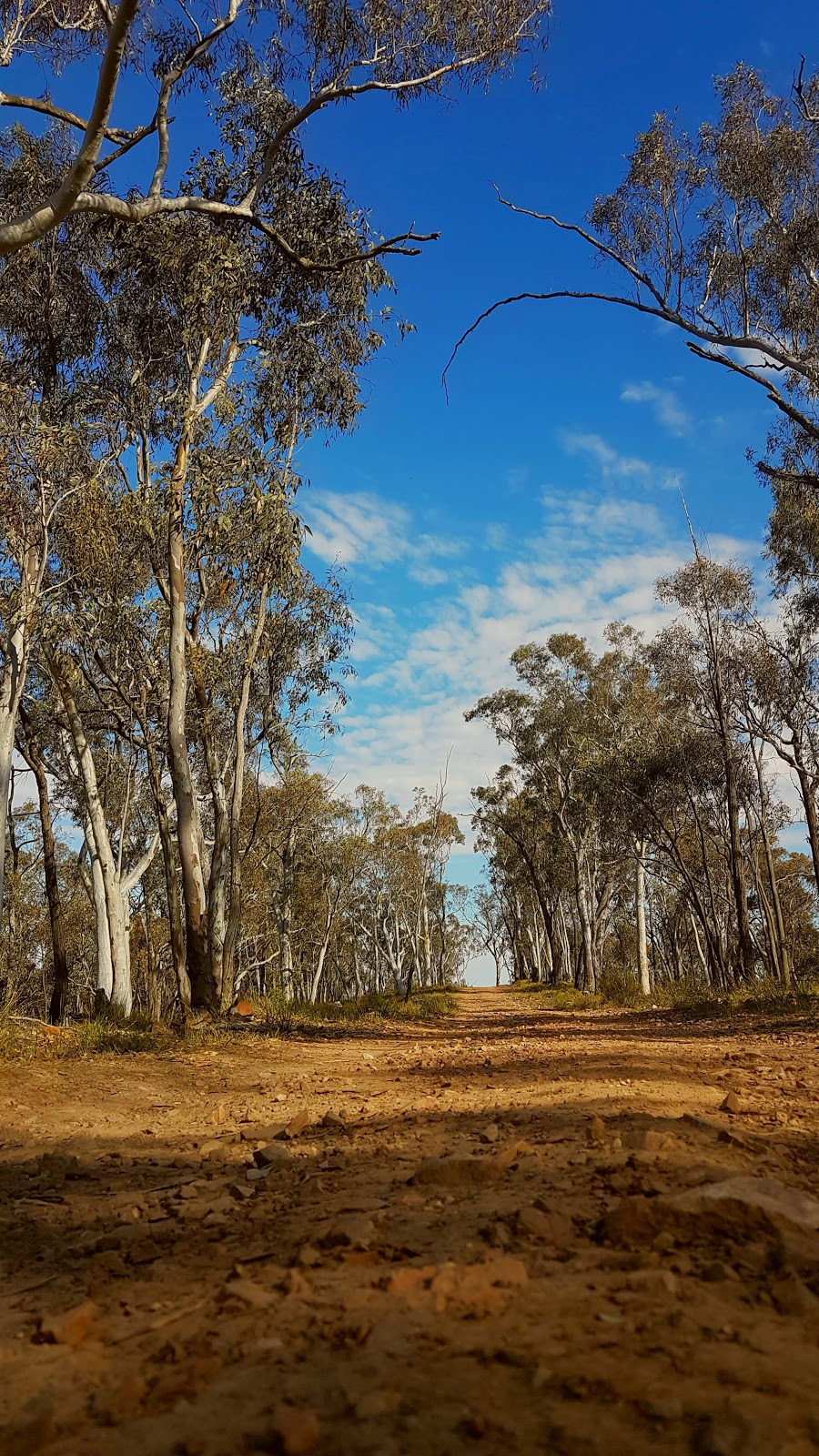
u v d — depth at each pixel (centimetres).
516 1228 329
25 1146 655
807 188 1709
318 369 1941
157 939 3209
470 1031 2102
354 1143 569
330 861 4903
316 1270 304
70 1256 369
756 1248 293
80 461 1573
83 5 1265
